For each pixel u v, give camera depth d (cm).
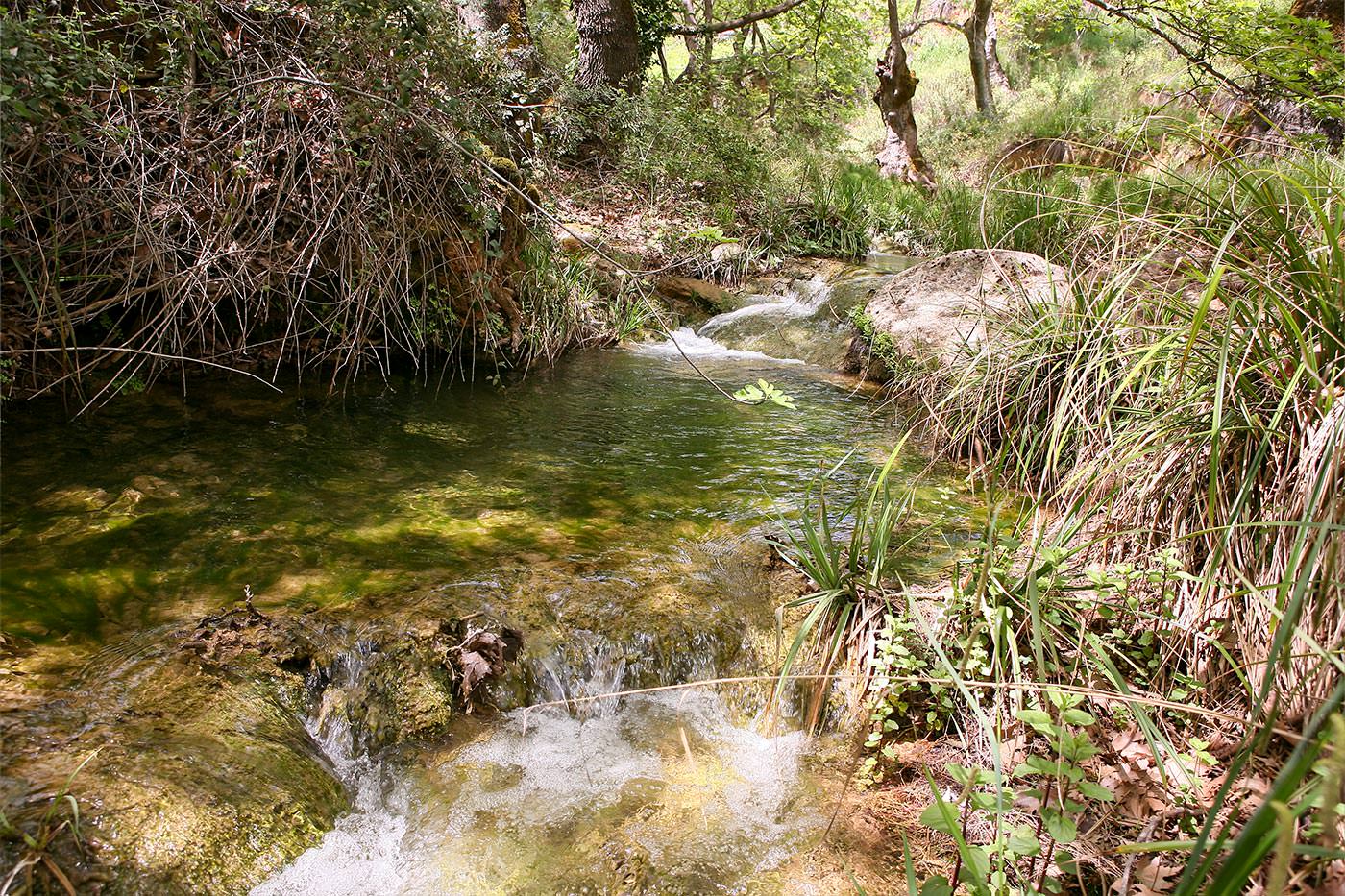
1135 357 330
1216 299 288
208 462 385
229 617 267
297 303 486
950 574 314
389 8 458
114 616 267
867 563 310
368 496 367
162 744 212
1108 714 244
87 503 335
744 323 743
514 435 459
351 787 234
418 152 514
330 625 270
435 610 282
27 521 317
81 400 430
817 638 287
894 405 543
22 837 175
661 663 284
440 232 534
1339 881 165
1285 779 120
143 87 443
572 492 389
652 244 851
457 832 226
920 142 1897
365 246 484
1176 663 258
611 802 240
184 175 433
